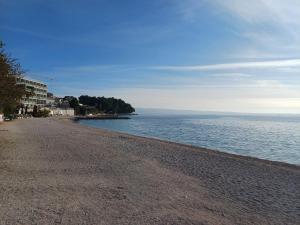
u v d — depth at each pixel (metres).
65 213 8.75
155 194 11.21
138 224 8.09
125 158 20.34
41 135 38.12
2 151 22.00
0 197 10.08
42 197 10.28
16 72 36.16
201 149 28.47
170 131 72.31
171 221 8.38
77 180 13.10
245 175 15.70
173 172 15.84
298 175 16.12
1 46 29.22
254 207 10.17
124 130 76.25
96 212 8.95
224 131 73.31
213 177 14.93
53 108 184.25
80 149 24.64
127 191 11.52
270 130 80.31
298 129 86.44
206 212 9.37
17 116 106.06
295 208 10.19
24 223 7.84
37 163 17.23
